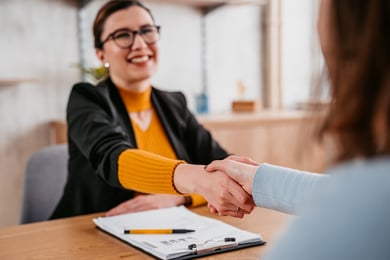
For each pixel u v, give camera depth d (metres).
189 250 0.91
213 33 3.44
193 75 3.39
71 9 3.00
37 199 1.66
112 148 1.25
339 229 0.32
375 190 0.33
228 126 2.78
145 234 1.04
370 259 0.31
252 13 3.56
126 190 1.48
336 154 0.40
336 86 0.40
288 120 2.96
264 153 2.90
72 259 0.92
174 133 1.69
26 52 2.91
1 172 2.89
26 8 2.89
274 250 0.36
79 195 1.50
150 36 1.64
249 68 3.59
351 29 0.38
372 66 0.37
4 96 2.87
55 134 2.89
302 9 3.75
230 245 0.94
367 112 0.37
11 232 1.11
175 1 3.14
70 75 3.03
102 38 1.65
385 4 0.36
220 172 0.98
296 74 3.77
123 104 1.59
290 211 0.80
